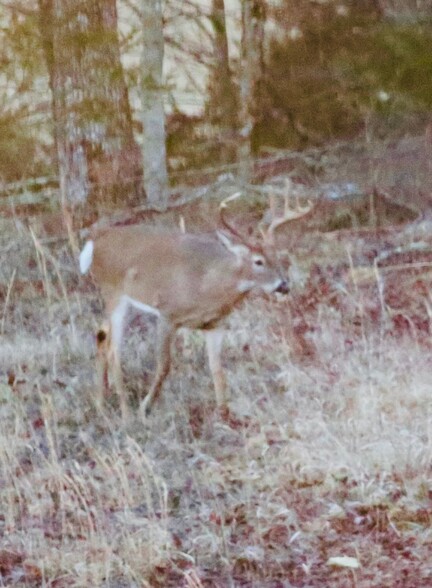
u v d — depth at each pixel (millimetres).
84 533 9711
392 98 17000
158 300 12422
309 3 18391
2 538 9797
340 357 13094
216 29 19688
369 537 9773
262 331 13906
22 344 13461
